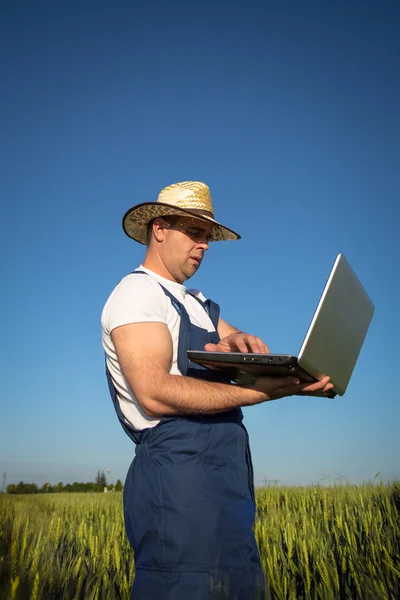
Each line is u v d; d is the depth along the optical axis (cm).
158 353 236
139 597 225
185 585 217
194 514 223
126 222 284
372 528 411
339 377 235
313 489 708
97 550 362
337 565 339
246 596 221
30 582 210
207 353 222
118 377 255
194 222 272
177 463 230
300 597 283
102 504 745
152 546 226
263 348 248
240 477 241
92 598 264
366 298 253
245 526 232
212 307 298
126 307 242
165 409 230
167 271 276
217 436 239
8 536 287
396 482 564
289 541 375
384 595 265
